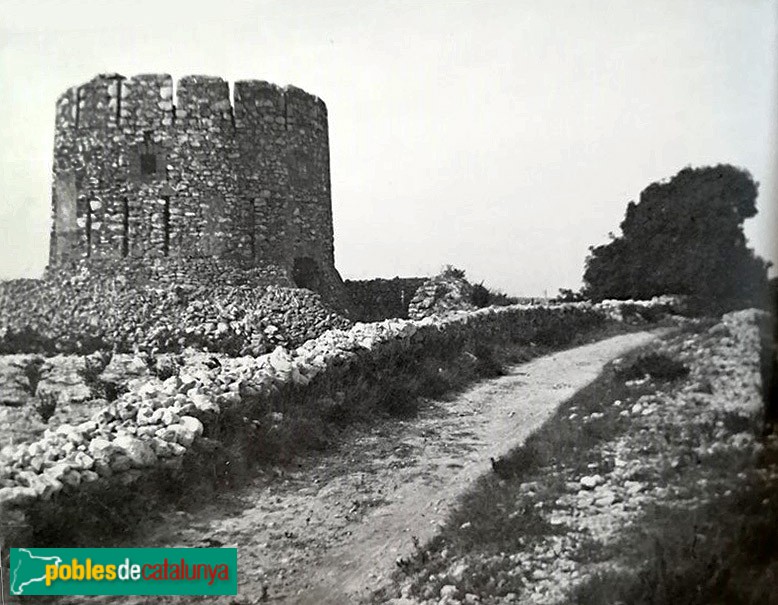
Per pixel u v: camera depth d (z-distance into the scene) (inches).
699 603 174.7
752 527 185.2
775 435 201.8
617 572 176.7
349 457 203.9
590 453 199.8
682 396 206.4
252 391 208.5
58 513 185.9
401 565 179.5
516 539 183.2
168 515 189.6
